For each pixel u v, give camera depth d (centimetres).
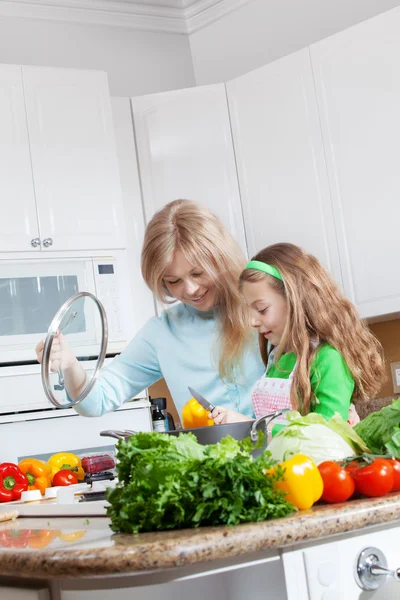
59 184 338
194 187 360
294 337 183
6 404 314
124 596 117
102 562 93
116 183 348
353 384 182
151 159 365
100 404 233
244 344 227
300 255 191
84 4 407
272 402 193
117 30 421
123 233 346
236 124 357
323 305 185
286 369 194
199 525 105
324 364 179
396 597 113
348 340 184
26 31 397
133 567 93
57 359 171
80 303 167
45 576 99
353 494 120
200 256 217
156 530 107
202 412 173
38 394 319
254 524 101
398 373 348
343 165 324
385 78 312
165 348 239
